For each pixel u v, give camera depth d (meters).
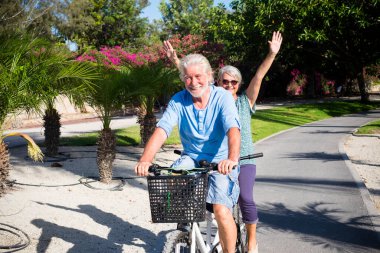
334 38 30.67
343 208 6.82
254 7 30.89
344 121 23.58
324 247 5.20
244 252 4.47
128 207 6.85
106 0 52.62
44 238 5.24
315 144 14.38
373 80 55.88
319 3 26.47
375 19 27.08
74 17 40.06
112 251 4.96
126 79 8.30
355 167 10.49
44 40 6.89
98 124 20.61
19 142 13.44
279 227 5.95
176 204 2.94
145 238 5.47
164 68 10.62
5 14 29.97
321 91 47.84
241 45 33.69
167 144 13.72
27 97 6.21
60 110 25.00
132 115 25.98
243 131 4.34
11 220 5.80
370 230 5.78
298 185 8.46
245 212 4.32
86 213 6.37
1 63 6.27
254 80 4.38
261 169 10.18
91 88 7.58
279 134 17.53
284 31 28.84
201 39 35.78
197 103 3.43
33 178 8.48
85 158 11.00
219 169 3.04
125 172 9.58
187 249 3.40
